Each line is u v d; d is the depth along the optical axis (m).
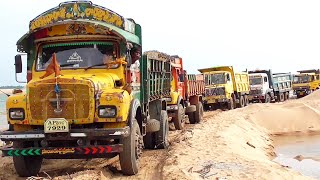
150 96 11.67
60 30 9.61
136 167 9.12
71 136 8.10
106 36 9.58
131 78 9.75
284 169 10.32
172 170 9.28
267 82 38.25
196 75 22.77
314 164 13.48
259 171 9.34
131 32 10.27
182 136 14.97
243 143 15.35
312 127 22.17
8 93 9.38
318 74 48.78
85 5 9.67
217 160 10.42
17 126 8.58
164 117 13.07
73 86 8.13
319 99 31.02
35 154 8.38
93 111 8.15
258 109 25.02
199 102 22.08
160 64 13.45
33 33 9.61
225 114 23.67
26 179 8.58
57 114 8.16
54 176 9.11
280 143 18.50
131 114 8.69
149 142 12.85
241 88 32.75
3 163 11.25
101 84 8.53
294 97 50.69
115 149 8.35
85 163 10.89
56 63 8.41
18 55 9.60
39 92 8.20
